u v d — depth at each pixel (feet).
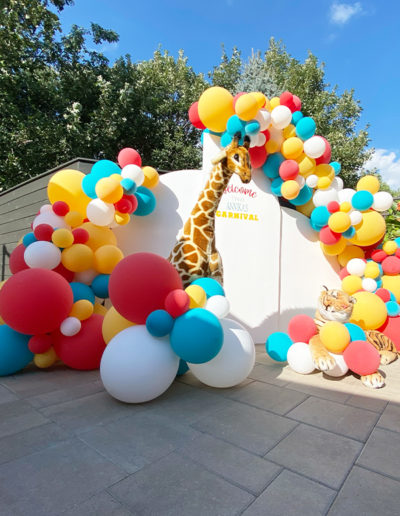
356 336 11.53
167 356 9.04
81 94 41.60
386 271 17.43
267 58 54.70
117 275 9.09
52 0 40.01
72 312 11.64
